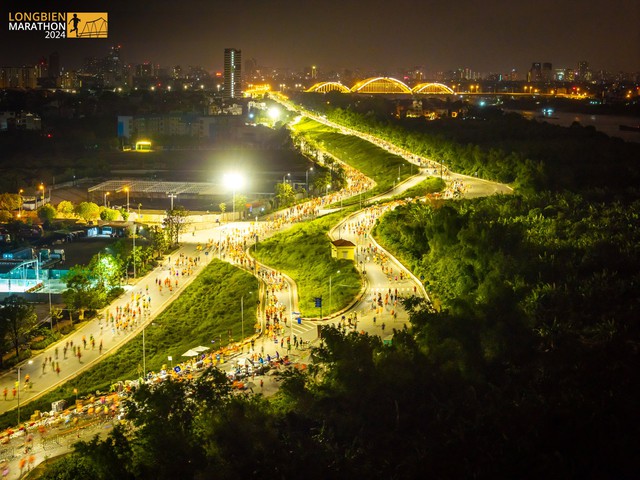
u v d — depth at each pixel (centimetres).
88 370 18550
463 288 19225
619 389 12325
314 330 18912
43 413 15712
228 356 17712
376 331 18225
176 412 12231
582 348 13912
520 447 11119
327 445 11569
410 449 11606
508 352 13862
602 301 16550
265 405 12506
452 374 13012
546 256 19888
